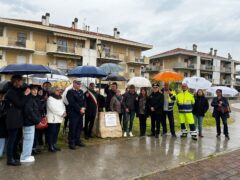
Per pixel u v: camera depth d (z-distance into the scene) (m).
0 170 5.52
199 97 9.91
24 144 6.11
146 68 60.16
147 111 9.65
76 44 35.84
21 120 5.84
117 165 6.14
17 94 5.83
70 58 35.22
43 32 33.00
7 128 5.70
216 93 10.12
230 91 10.23
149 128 11.70
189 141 9.00
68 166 5.94
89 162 6.28
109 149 7.56
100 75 8.80
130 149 7.64
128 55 41.12
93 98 8.71
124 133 9.50
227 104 9.97
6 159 6.25
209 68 58.69
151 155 7.07
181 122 9.73
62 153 6.98
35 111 6.12
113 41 38.38
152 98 9.57
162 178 5.47
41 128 6.70
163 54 58.31
